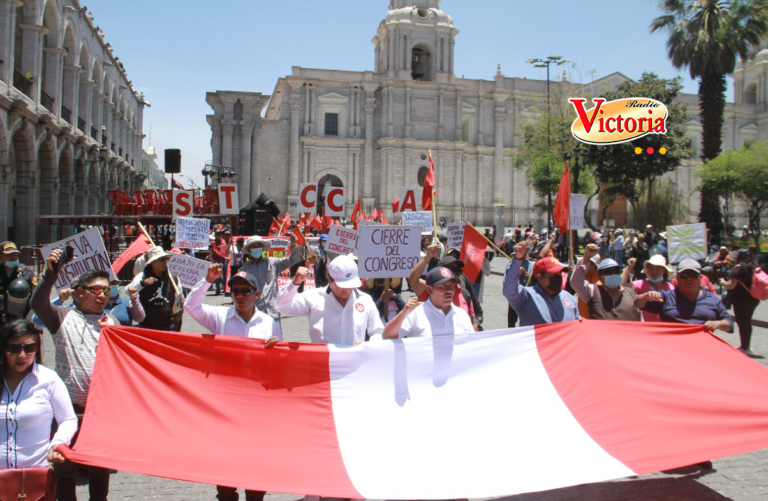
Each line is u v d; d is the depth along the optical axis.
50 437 4.86
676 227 10.88
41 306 5.34
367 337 7.00
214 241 20.78
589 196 45.16
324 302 5.93
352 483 4.54
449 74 63.69
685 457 4.84
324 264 18.34
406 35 62.41
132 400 4.83
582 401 5.47
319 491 4.30
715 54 28.41
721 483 6.01
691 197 70.06
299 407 5.16
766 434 5.08
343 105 61.91
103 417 4.67
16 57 28.48
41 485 4.08
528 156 49.38
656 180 49.12
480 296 12.16
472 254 9.07
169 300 7.38
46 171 31.53
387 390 5.35
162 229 28.73
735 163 29.89
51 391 4.55
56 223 22.59
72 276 7.30
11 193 30.11
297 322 15.28
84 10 35.06
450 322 5.91
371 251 7.16
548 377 5.62
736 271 11.48
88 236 7.33
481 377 5.55
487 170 65.44
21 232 28.66
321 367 5.34
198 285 5.75
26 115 26.55
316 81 61.06
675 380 5.66
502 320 15.73
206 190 29.77
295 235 9.29
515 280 6.68
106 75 43.00
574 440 5.13
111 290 7.01
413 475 4.74
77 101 34.75
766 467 6.45
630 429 5.22
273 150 60.66
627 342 5.95
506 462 4.92
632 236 25.25
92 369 5.35
